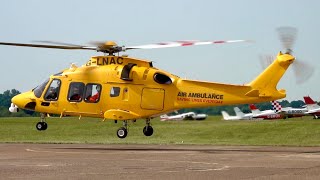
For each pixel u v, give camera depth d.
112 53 51.34
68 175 30.03
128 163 36.28
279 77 47.03
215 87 48.19
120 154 44.00
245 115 190.50
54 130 94.50
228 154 43.91
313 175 29.67
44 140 70.44
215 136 82.50
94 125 103.44
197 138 80.44
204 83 48.47
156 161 37.69
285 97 47.38
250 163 36.09
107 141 69.44
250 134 82.12
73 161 37.72
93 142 65.25
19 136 81.12
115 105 49.97
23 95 53.41
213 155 42.75
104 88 50.31
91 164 35.69
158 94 49.12
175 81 49.12
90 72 50.97
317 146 56.12
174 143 63.22
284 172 31.06
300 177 28.88
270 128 85.62
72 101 51.25
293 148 52.28
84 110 50.97
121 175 29.97
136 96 49.50
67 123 111.75
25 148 51.72
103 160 38.50
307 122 95.25
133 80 49.69
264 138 76.56
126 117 49.62
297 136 76.19
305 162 36.62
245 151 47.59
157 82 49.28
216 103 48.09
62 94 51.66
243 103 48.00
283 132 81.06
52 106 52.00
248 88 47.47
